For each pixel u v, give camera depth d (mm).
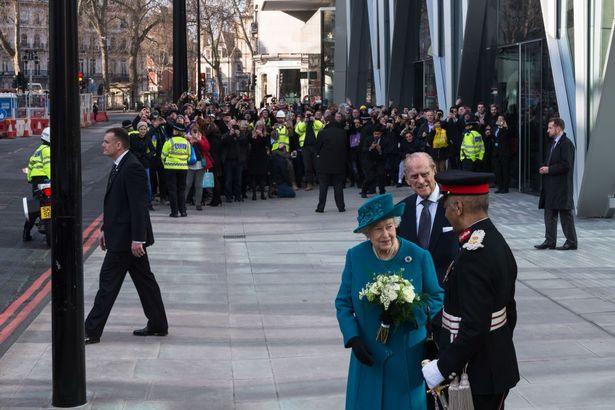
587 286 14758
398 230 8680
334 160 25219
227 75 162375
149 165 25750
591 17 22000
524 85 29375
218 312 13242
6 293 15172
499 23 31641
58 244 8891
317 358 10805
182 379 10008
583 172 22562
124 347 11305
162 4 110812
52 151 8852
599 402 9062
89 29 147750
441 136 30672
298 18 94438
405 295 6488
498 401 6070
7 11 110312
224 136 27734
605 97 21484
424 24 42062
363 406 6766
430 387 5906
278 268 16797
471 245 5852
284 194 29688
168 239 20422
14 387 9773
